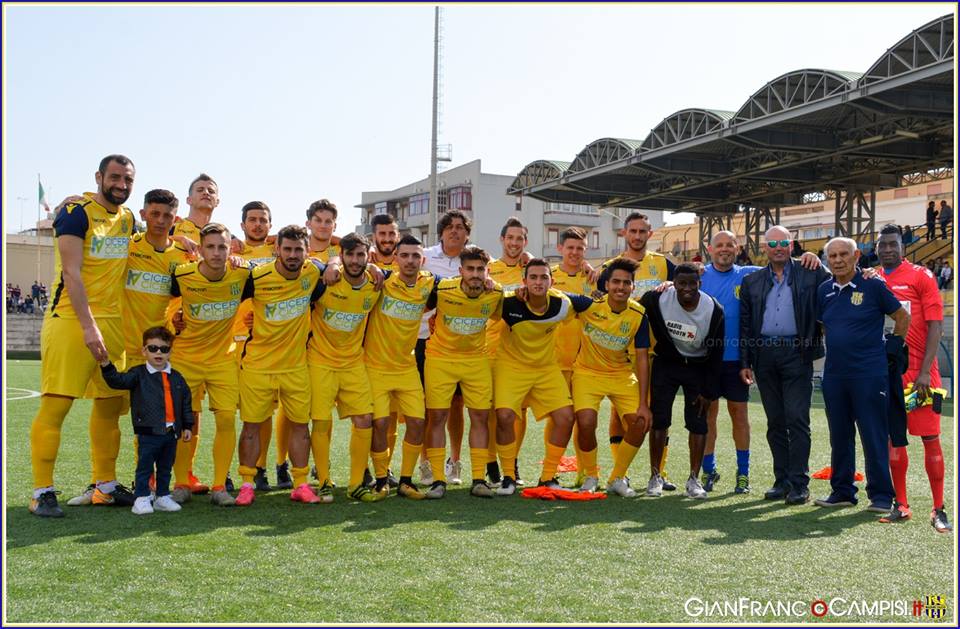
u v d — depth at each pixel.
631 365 6.91
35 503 5.40
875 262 12.93
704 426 6.54
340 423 11.28
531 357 6.57
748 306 6.54
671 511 5.89
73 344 5.36
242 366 6.01
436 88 30.73
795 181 27.02
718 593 4.05
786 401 6.34
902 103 17.45
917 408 5.62
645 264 7.43
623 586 4.13
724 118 21.17
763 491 6.73
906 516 5.64
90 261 5.42
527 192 31.38
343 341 6.18
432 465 6.45
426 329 7.12
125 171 5.45
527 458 8.55
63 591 3.92
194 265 5.71
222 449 5.95
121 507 5.72
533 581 4.18
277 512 5.67
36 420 5.40
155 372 5.60
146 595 3.89
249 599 3.87
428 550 4.72
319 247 7.12
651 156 23.88
